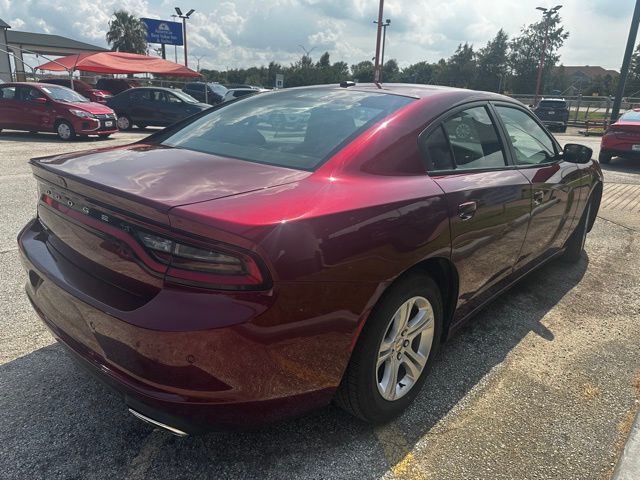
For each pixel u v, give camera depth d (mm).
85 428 2281
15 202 6211
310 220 1786
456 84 66250
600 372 2926
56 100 13500
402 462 2168
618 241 5578
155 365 1732
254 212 1737
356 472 2105
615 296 4039
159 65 23156
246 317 1671
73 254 2137
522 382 2795
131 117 17312
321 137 2422
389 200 2098
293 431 2326
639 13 16359
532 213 3223
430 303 2434
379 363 2215
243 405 1785
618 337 3357
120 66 22125
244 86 28281
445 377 2811
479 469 2148
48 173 2203
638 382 2836
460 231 2459
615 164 12070
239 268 1659
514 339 3277
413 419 2443
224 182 2004
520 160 3299
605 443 2334
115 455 2135
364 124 2461
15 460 2080
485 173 2834
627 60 16922
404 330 2332
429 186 2348
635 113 12172
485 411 2529
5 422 2293
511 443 2309
